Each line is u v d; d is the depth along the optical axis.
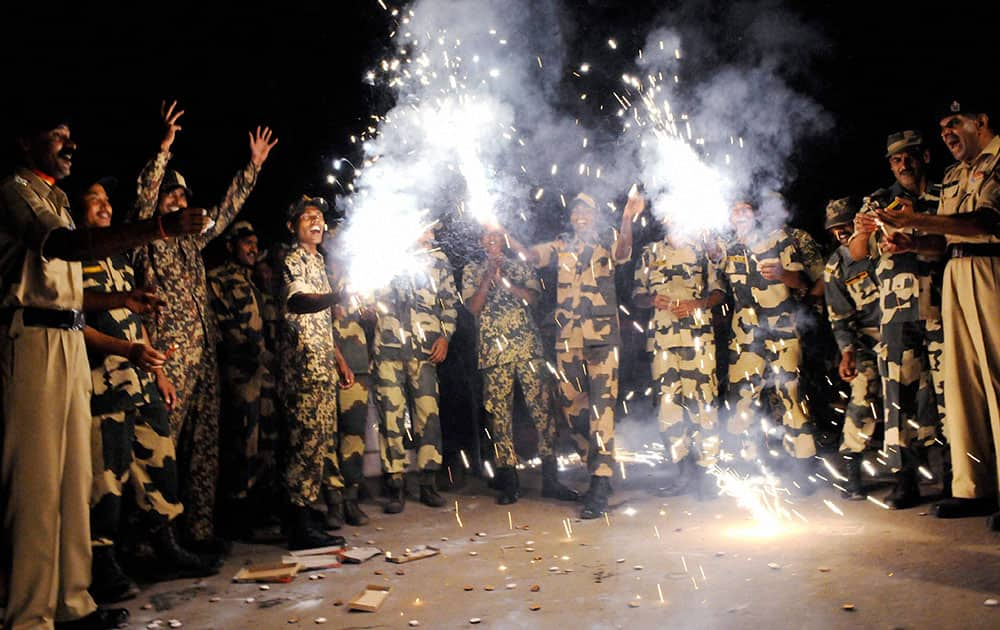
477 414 6.43
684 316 5.44
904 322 4.65
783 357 5.39
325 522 4.93
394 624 3.21
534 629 3.04
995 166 3.93
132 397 3.78
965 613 2.89
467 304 5.79
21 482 3.00
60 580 3.13
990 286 4.03
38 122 3.14
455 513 5.29
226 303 5.02
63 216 3.18
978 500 4.33
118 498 3.72
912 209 4.48
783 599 3.17
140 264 4.21
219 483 5.00
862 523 4.35
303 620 3.33
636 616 3.11
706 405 5.36
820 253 5.60
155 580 4.00
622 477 6.07
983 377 4.09
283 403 4.57
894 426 4.68
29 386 3.02
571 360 5.43
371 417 6.05
